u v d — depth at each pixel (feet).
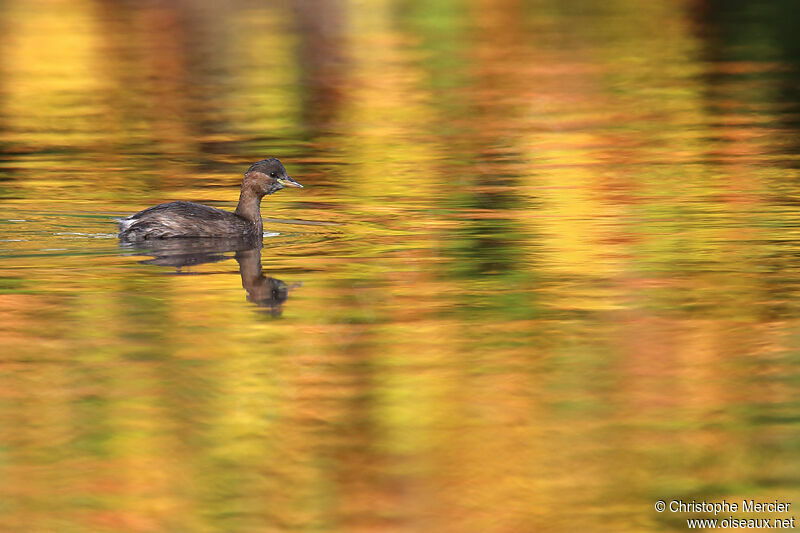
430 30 164.14
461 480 33.81
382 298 49.21
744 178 76.69
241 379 40.19
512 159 84.17
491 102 109.91
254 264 54.49
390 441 35.96
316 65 133.49
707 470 34.24
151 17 177.78
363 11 185.16
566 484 33.65
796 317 46.68
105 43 151.12
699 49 143.84
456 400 38.68
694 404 38.37
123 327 45.19
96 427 36.50
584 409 38.09
